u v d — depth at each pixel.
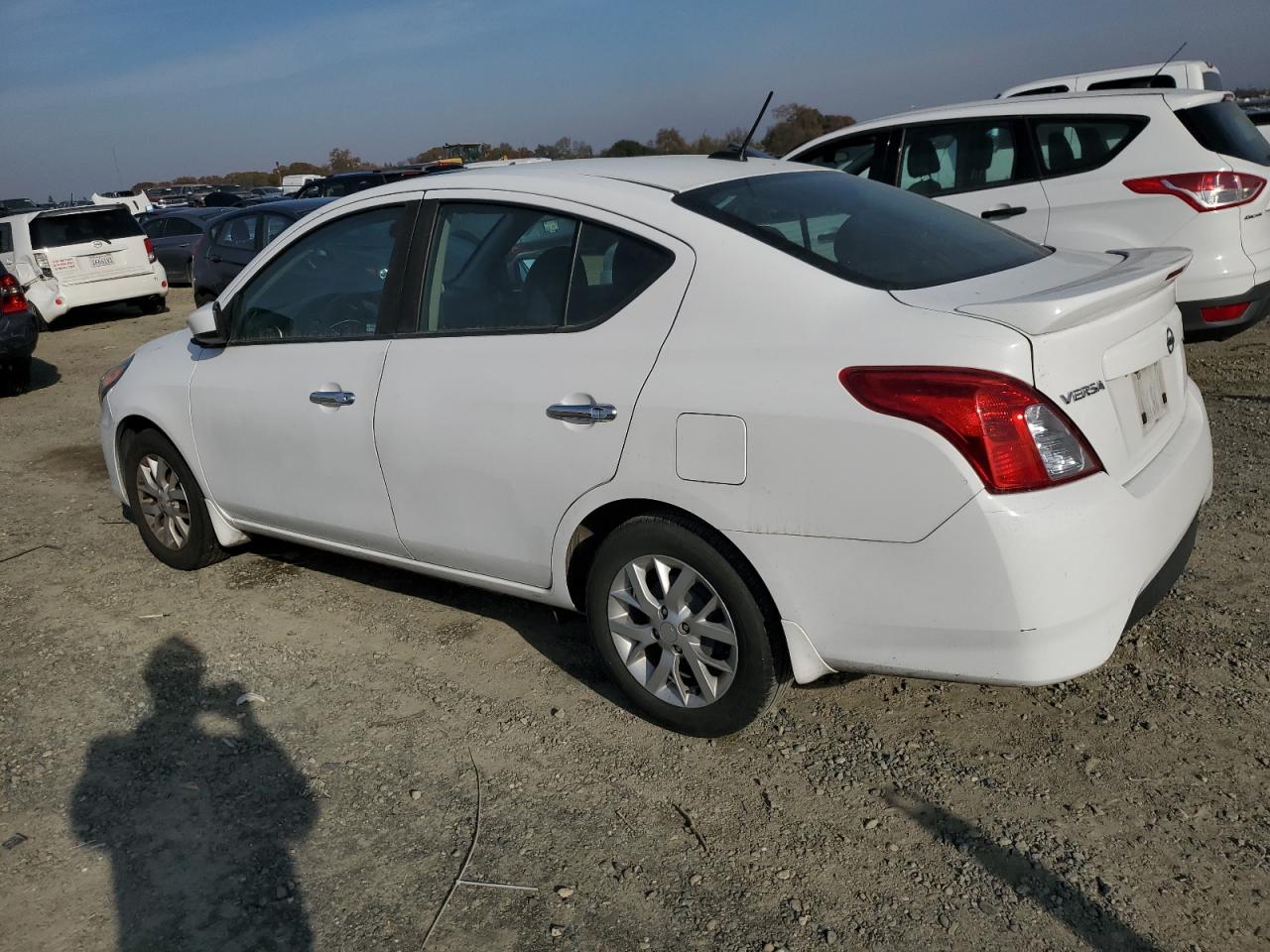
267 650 4.09
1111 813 2.79
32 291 13.59
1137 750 3.04
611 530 3.29
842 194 3.49
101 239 14.08
